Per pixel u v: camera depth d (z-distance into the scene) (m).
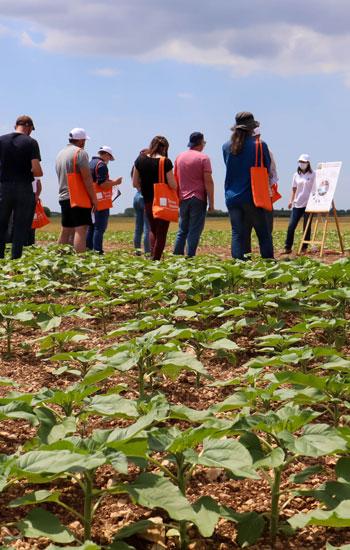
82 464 2.28
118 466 2.35
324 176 14.65
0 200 10.62
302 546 2.62
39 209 13.97
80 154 11.19
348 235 27.05
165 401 3.30
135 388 4.80
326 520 2.22
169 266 9.17
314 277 7.41
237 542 2.62
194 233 10.73
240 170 9.20
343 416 3.62
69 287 9.14
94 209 11.49
